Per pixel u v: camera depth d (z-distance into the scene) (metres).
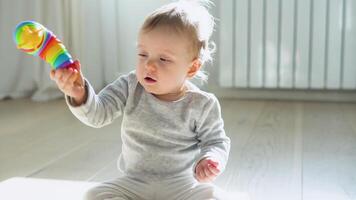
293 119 2.05
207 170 0.84
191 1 1.06
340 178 1.25
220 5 2.48
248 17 2.45
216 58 2.58
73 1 2.54
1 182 1.23
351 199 1.10
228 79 2.51
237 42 2.47
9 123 2.01
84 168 1.36
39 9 2.51
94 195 0.91
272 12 2.41
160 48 0.89
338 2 2.35
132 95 0.95
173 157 0.93
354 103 2.46
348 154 1.49
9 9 2.58
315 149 1.55
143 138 0.93
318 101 2.51
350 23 2.36
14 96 2.65
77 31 2.58
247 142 1.64
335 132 1.80
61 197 1.11
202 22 0.95
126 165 0.96
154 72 0.89
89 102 0.86
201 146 0.94
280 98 2.58
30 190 1.17
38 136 1.77
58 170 1.34
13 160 1.45
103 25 2.65
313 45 2.41
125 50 2.66
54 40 0.81
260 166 1.36
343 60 2.40
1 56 2.60
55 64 0.80
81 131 1.85
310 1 2.38
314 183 1.21
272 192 1.14
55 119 2.09
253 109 2.29
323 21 2.38
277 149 1.55
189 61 0.93
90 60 2.59
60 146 1.62
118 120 2.05
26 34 0.78
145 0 2.58
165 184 0.92
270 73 2.46
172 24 0.90
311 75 2.43
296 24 2.41
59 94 2.63
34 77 2.63
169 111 0.93
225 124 1.95
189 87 0.96
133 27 2.63
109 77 2.69
